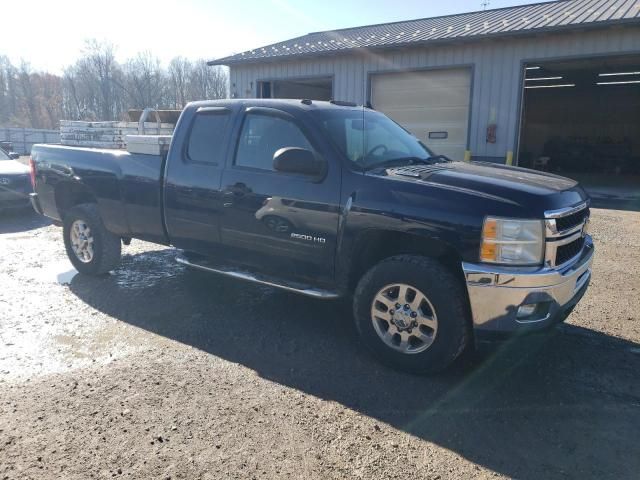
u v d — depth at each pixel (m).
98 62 58.44
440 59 15.54
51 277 5.99
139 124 7.92
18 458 2.72
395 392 3.48
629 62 16.47
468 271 3.39
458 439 2.95
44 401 3.28
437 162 4.66
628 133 27.20
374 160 4.23
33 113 67.88
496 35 13.90
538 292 3.31
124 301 5.18
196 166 4.79
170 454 2.76
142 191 5.21
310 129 4.20
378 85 17.03
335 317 4.87
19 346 4.10
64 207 6.27
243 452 2.79
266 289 5.66
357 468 2.68
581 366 3.88
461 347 3.56
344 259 3.95
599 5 15.60
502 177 3.91
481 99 14.97
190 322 4.66
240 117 4.62
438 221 3.50
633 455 2.82
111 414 3.14
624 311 5.00
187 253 5.32
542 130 29.61
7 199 9.62
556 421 3.15
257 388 3.50
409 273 3.62
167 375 3.66
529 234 3.34
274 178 4.29
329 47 17.73
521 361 3.96
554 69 19.77
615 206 12.26
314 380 3.63
